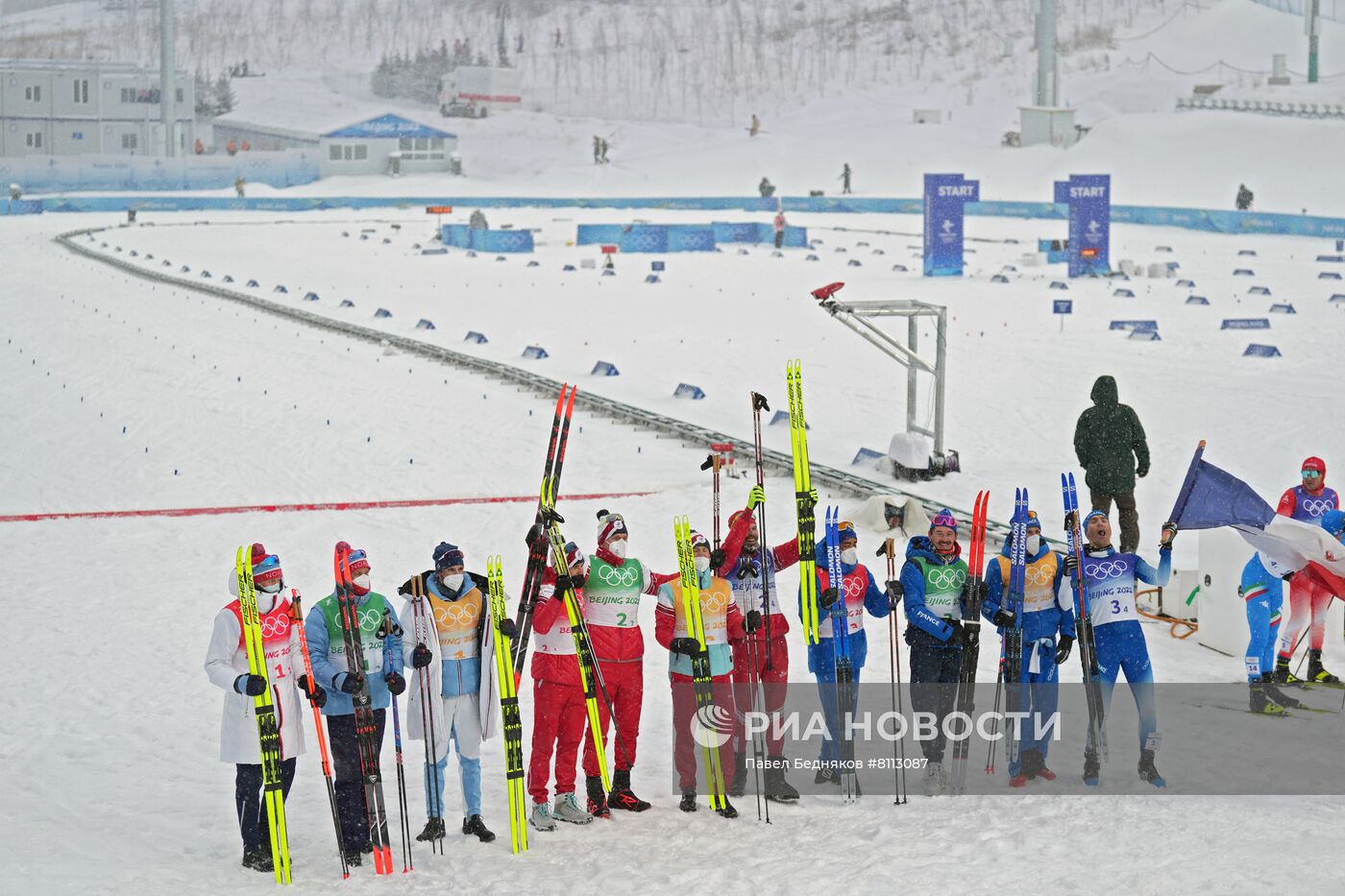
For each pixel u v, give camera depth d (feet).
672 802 93.50
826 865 78.54
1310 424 239.91
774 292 476.54
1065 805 86.69
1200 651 126.41
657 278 510.99
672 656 93.09
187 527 195.21
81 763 105.70
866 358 333.01
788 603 143.84
